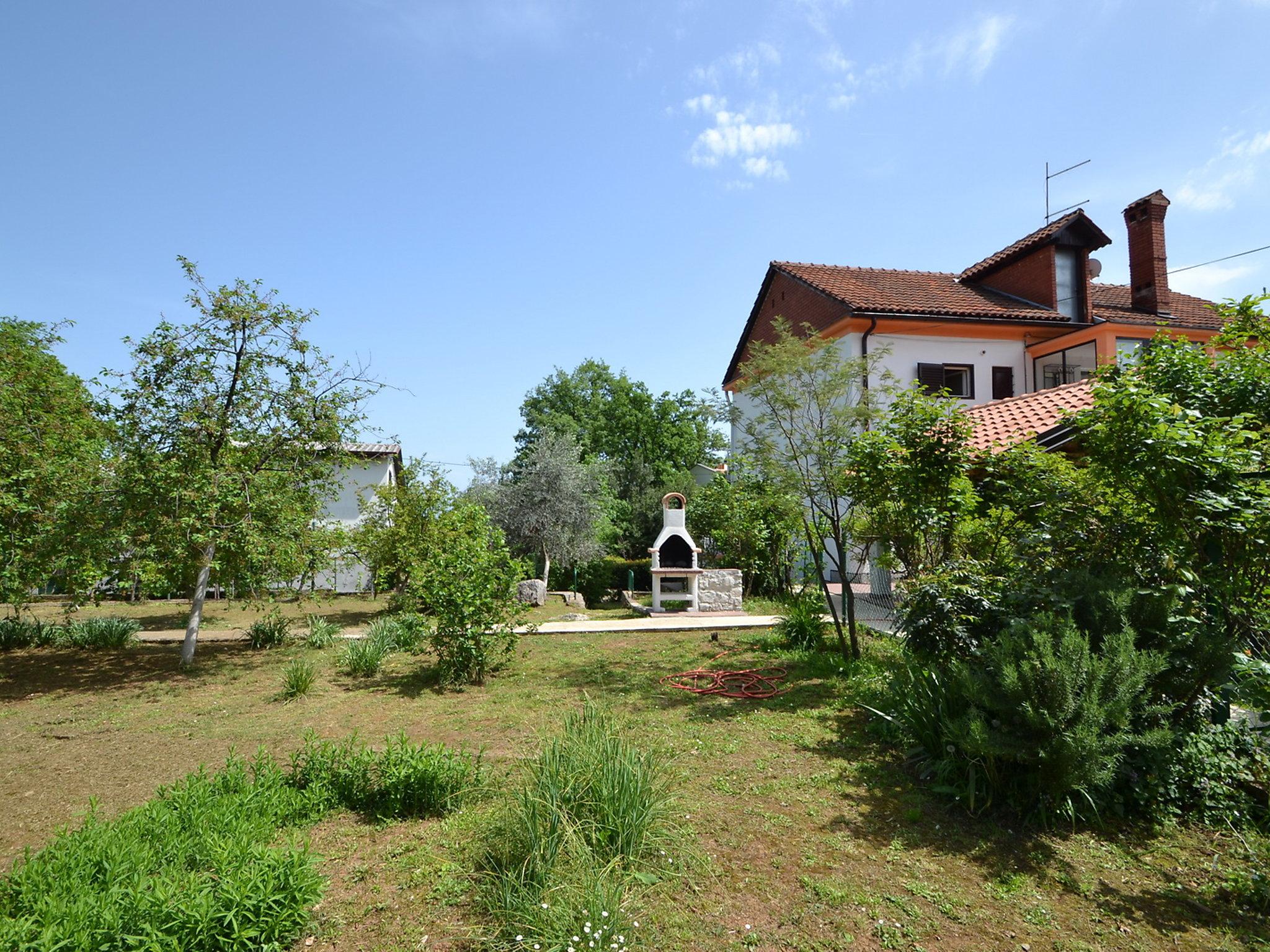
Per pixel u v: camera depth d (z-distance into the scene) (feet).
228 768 15.97
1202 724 15.65
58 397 35.06
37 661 33.91
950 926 11.06
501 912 10.98
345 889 12.01
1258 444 17.19
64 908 9.46
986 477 24.54
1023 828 14.28
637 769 13.75
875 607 39.29
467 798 15.43
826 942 10.62
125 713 24.30
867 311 56.49
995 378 60.13
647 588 77.05
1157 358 19.63
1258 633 16.44
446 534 47.96
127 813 13.39
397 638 34.71
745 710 23.48
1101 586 16.52
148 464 29.37
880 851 13.44
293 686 26.09
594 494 80.18
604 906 10.55
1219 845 13.53
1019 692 14.06
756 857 13.20
